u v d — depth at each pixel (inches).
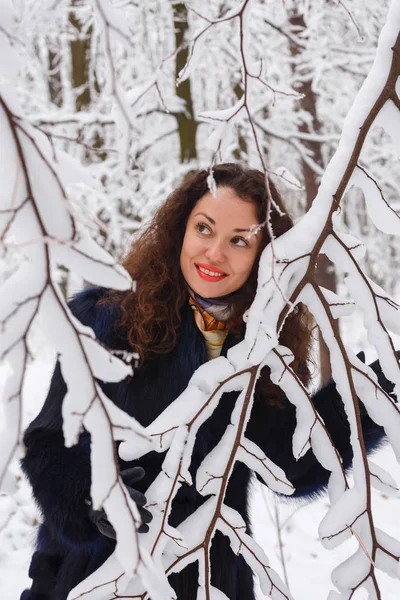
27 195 23.9
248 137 218.2
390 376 41.3
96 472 25.6
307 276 40.8
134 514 26.5
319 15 175.0
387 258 278.4
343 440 54.6
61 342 24.8
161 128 222.4
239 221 51.0
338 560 114.0
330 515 40.2
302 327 59.1
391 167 226.2
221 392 42.0
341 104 214.7
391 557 40.9
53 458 49.7
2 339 23.9
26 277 24.4
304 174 206.7
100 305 54.3
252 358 40.6
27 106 199.3
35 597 57.3
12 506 129.8
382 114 40.7
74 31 200.2
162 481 42.1
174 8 187.5
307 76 193.9
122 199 208.2
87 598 40.3
